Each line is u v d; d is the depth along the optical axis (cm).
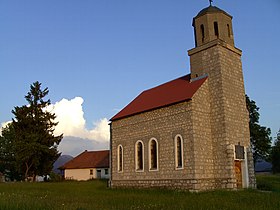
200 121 2645
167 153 2752
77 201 1895
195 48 2981
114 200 1950
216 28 2930
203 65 2889
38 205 1528
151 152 2925
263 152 4506
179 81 3250
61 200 1941
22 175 5847
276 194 2081
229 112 2694
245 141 2780
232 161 2572
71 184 3988
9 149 6241
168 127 2784
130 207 1603
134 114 3145
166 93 3127
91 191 2808
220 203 1677
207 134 2677
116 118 3356
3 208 1430
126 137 3225
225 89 2722
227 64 2816
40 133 5188
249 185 2688
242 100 2875
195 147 2544
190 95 2650
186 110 2652
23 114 5197
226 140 2600
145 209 1541
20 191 2770
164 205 1662
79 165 6538
